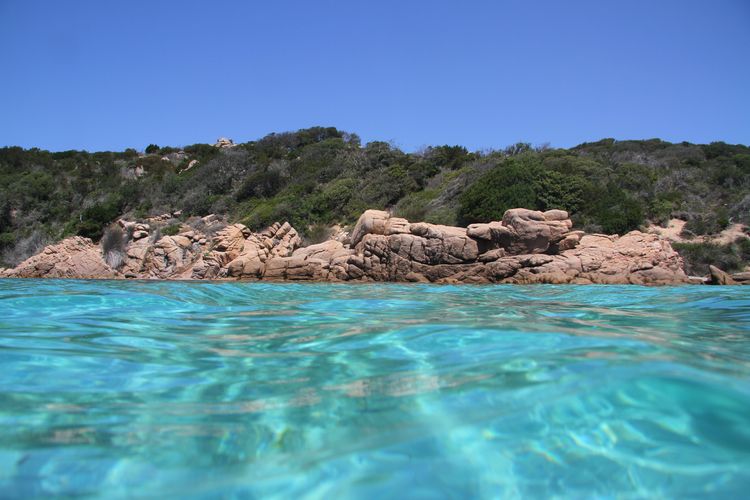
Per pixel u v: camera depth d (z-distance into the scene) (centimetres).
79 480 193
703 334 471
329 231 3247
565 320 578
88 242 3061
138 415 261
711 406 241
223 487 188
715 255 2516
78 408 273
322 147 4497
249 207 3778
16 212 4044
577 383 276
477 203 2677
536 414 241
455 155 3906
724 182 3484
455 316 633
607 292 1262
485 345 401
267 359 390
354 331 506
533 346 387
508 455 206
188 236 3256
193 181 4256
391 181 3559
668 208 2973
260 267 2345
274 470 199
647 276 1902
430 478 192
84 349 419
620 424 228
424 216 2975
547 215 2088
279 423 247
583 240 2125
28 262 2928
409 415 249
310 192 3722
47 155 5203
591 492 179
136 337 484
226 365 372
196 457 212
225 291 1084
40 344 431
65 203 4147
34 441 228
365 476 193
